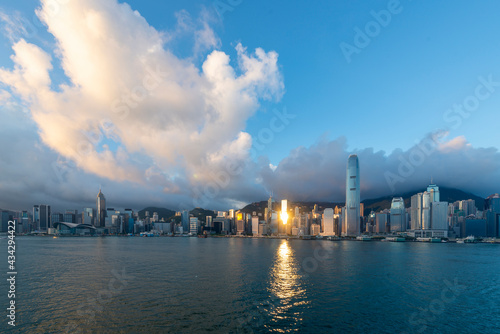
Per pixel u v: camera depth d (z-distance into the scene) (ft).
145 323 195.21
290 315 215.92
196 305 234.79
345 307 237.45
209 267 455.63
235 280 340.59
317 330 189.88
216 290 286.46
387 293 287.07
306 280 347.97
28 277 355.97
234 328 189.98
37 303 237.86
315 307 236.02
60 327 187.73
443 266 502.79
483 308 243.19
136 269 427.74
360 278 366.43
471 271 447.42
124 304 236.02
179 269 429.38
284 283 326.44
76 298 253.03
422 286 324.80
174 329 186.09
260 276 371.15
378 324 202.08
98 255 653.30
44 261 525.75
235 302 245.24
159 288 293.43
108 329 185.16
